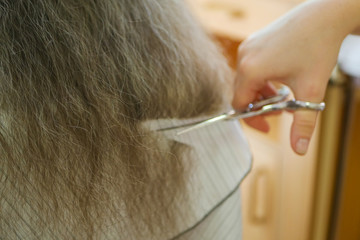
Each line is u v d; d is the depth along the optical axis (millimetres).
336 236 833
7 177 273
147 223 323
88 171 287
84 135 284
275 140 798
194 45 358
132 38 307
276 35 381
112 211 301
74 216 289
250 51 391
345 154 746
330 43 368
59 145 278
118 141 293
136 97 303
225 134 375
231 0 869
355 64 677
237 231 388
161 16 327
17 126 271
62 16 288
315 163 762
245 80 389
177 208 337
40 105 275
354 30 381
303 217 826
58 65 281
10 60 274
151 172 315
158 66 317
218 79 373
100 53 293
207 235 366
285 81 386
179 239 354
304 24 371
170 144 329
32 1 285
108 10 300
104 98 289
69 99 281
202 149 353
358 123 722
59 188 282
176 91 325
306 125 383
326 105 705
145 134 307
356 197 799
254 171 849
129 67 301
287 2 857
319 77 372
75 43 286
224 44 760
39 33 281
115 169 295
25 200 279
